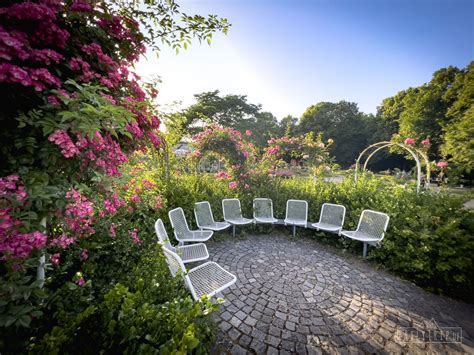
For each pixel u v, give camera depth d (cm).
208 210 401
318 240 413
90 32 127
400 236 305
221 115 2278
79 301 110
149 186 307
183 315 105
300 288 256
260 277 279
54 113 106
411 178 496
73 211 112
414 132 1841
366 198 400
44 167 105
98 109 108
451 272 261
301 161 612
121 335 91
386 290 258
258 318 204
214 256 338
